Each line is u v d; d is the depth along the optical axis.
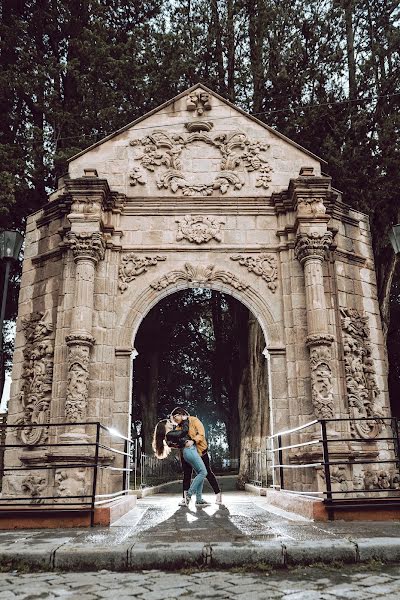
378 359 15.08
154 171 15.75
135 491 15.28
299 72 20.94
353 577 5.07
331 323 14.17
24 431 13.56
